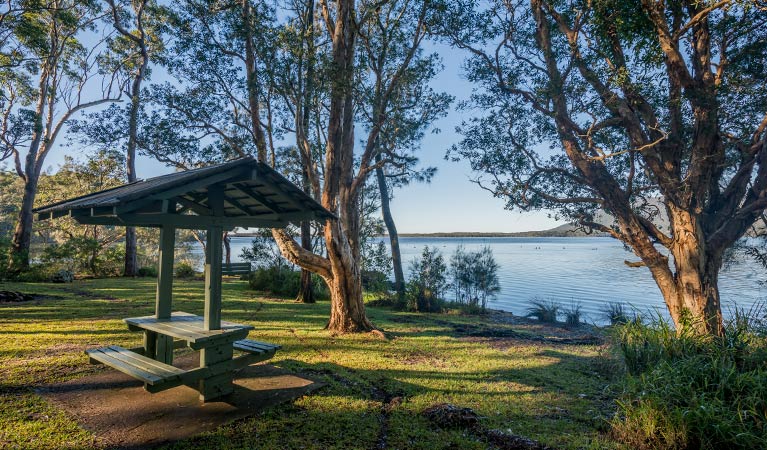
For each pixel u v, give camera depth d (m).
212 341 4.32
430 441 3.80
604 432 4.21
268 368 5.82
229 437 3.67
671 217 8.33
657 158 7.95
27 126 17.56
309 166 9.14
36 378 4.96
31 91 19.97
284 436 3.75
